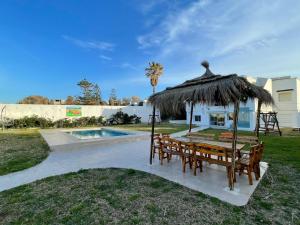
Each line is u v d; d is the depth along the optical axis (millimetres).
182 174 5074
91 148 8977
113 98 46500
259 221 2977
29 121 18453
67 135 12359
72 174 5211
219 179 4680
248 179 4633
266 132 13688
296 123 16938
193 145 4988
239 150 4730
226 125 19281
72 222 2965
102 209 3348
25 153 7883
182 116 26281
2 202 3641
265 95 5109
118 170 5539
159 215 3148
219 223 2918
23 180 4789
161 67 29969
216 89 3973
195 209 3320
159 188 4219
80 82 38406
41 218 3080
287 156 7012
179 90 5156
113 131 16766
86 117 21984
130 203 3555
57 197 3826
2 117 17828
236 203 3498
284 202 3596
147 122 27047
